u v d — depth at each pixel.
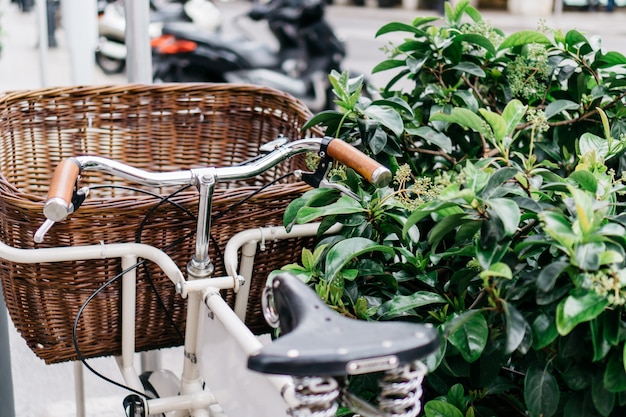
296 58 6.02
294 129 2.14
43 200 1.53
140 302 1.71
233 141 2.32
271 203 1.67
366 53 9.61
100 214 1.54
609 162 1.80
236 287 1.55
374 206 1.60
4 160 2.10
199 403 1.65
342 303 1.52
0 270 1.66
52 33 8.95
